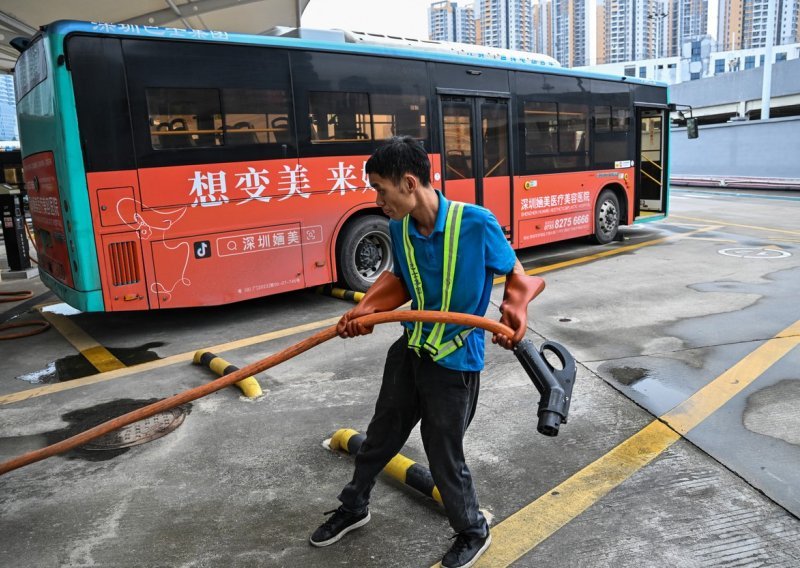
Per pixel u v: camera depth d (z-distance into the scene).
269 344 5.55
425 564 2.50
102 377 4.84
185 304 5.77
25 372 5.04
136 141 5.38
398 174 2.07
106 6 10.48
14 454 3.59
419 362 2.27
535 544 2.60
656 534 2.63
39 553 2.64
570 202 9.59
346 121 6.75
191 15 11.30
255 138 6.07
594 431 3.58
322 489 3.08
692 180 24.17
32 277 9.69
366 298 2.30
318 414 3.95
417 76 7.32
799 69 29.31
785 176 21.70
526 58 9.41
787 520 2.69
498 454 3.36
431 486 2.87
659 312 6.01
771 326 5.43
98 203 5.25
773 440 3.41
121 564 2.55
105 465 3.38
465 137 7.94
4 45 11.31
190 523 2.83
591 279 7.63
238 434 3.71
